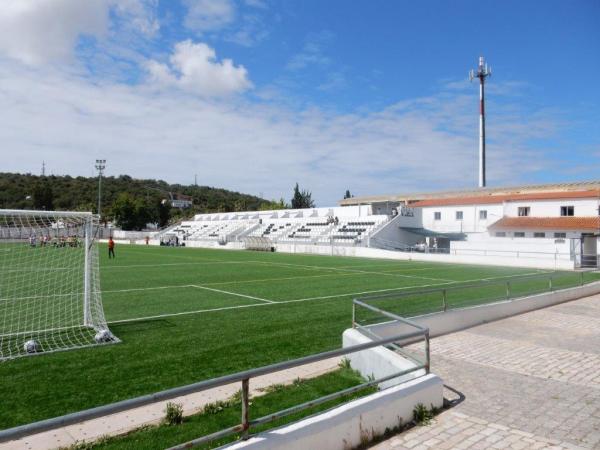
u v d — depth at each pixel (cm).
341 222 5234
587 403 580
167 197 12600
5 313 1215
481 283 1165
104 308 1262
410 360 620
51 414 526
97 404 557
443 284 1933
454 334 1002
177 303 1355
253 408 553
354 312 790
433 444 464
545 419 529
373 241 4378
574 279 2186
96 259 1133
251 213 6775
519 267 2961
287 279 2086
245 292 1617
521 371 720
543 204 3916
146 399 323
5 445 454
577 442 469
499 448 455
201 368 707
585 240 3416
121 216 8538
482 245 3512
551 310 1331
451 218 4547
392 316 646
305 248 4556
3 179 10838
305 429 414
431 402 544
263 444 381
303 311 1221
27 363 722
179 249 5112
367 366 671
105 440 464
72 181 12031
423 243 4794
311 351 817
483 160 6712
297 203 11000
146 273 2330
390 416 492
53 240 3100
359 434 458
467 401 586
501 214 4178
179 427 495
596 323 1132
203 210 11600
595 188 4422
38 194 9288
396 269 2717
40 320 1105
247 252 4597
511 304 1242
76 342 866
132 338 897
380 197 6303
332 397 453
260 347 838
